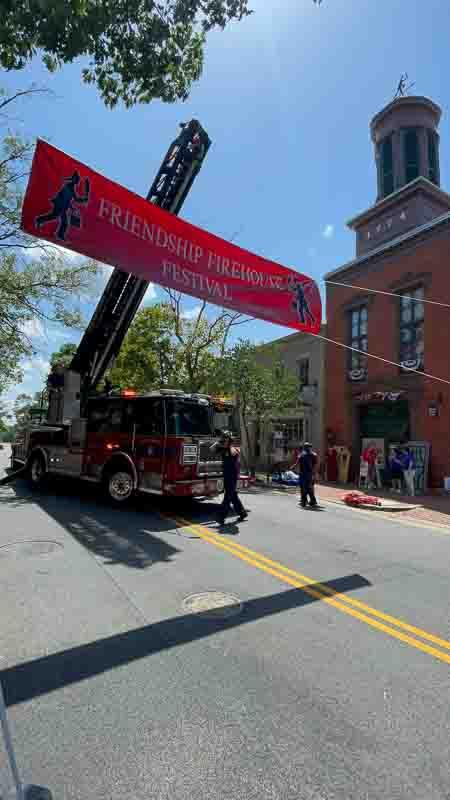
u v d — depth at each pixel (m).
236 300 8.16
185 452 8.91
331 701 3.00
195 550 6.65
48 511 9.18
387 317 17.12
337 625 4.22
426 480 14.91
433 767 2.40
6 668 3.35
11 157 12.60
